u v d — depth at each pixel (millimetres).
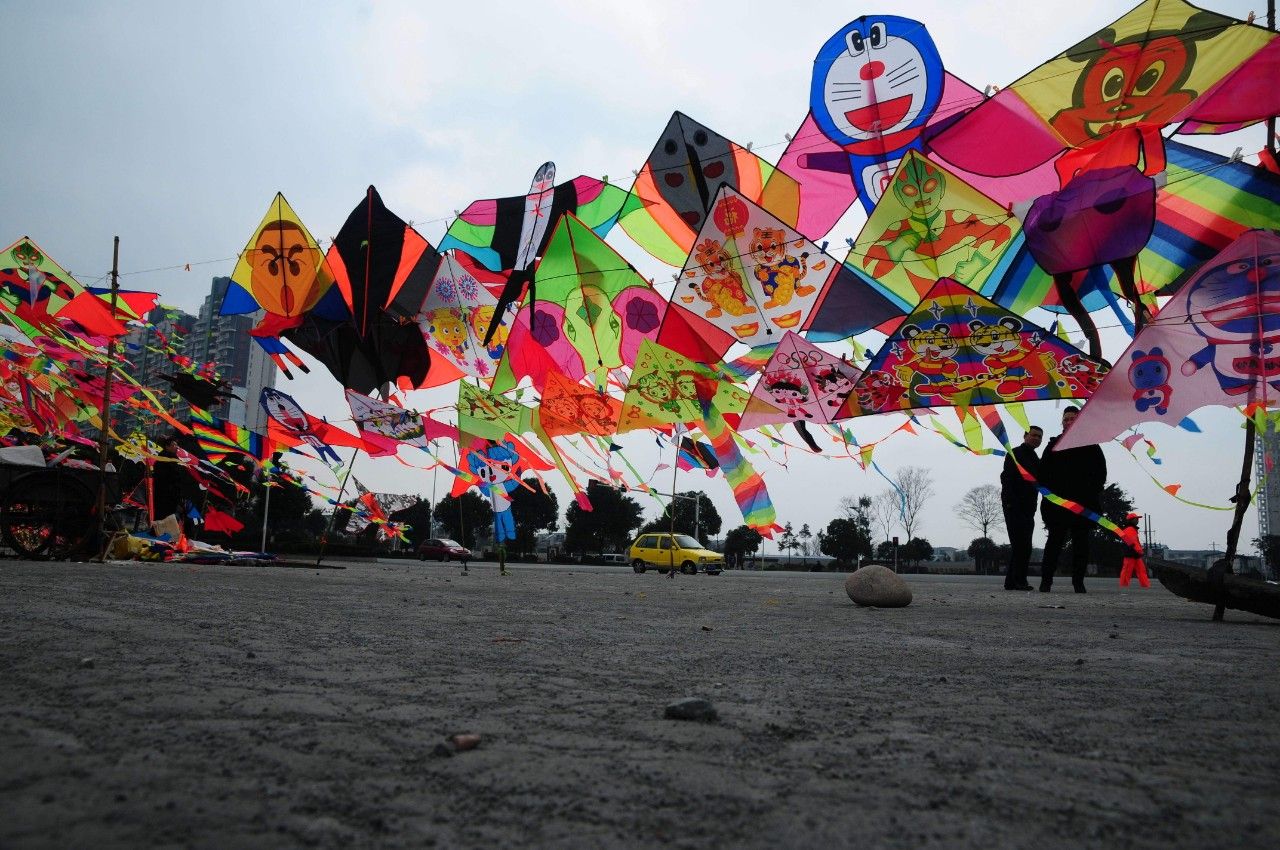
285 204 12633
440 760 2188
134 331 13906
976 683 3621
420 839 1609
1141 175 8789
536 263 12266
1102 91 8781
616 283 11953
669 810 1810
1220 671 4031
